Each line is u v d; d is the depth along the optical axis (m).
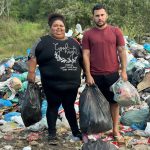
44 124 6.54
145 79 8.34
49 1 26.80
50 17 5.72
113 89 5.56
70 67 5.62
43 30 27.48
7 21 29.03
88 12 22.53
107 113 5.52
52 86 5.66
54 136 5.95
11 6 46.25
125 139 6.02
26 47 22.88
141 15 19.58
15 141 6.13
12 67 10.15
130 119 6.66
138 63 8.97
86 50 5.61
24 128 6.63
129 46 11.22
